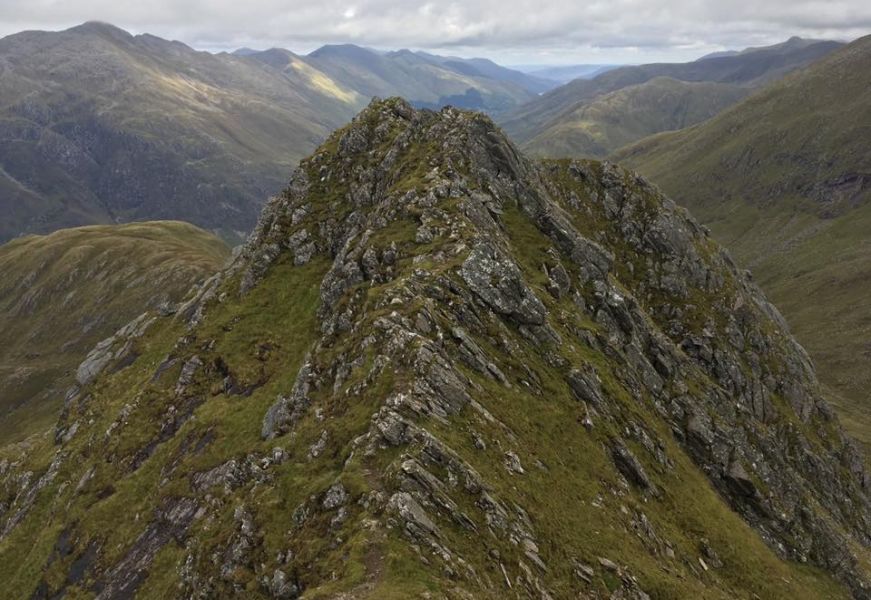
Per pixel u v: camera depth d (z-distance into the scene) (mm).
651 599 41062
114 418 74500
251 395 64562
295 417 53406
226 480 52250
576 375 58938
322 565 34500
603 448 53969
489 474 41406
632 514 49062
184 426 64250
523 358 56906
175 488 57125
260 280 82625
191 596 41875
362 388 47531
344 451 42375
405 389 44344
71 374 198000
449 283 57906
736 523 59906
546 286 72562
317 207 88875
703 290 106250
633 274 104000
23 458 88938
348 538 34906
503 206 82375
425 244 65938
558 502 43906
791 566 65188
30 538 67125
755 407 93875
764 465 75438
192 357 73250
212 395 68188
